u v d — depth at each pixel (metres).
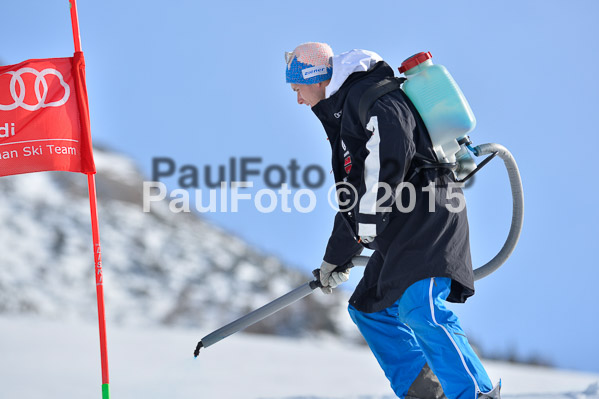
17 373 17.84
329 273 12.02
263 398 15.10
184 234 69.94
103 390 11.85
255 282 59.00
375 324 11.51
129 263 61.94
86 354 21.77
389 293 10.44
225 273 60.66
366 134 10.34
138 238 67.69
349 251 11.72
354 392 16.42
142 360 20.97
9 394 15.16
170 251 65.19
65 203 73.25
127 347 23.70
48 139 12.02
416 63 10.66
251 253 65.19
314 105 11.26
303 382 17.89
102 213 71.75
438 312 10.17
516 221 11.79
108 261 61.88
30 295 52.56
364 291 11.33
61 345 23.30
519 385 16.97
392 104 10.12
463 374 9.87
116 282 58.03
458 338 10.05
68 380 17.22
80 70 12.13
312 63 11.32
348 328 46.09
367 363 22.69
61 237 65.50
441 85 10.41
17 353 21.16
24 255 60.47
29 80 12.00
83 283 57.78
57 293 54.69
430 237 10.21
